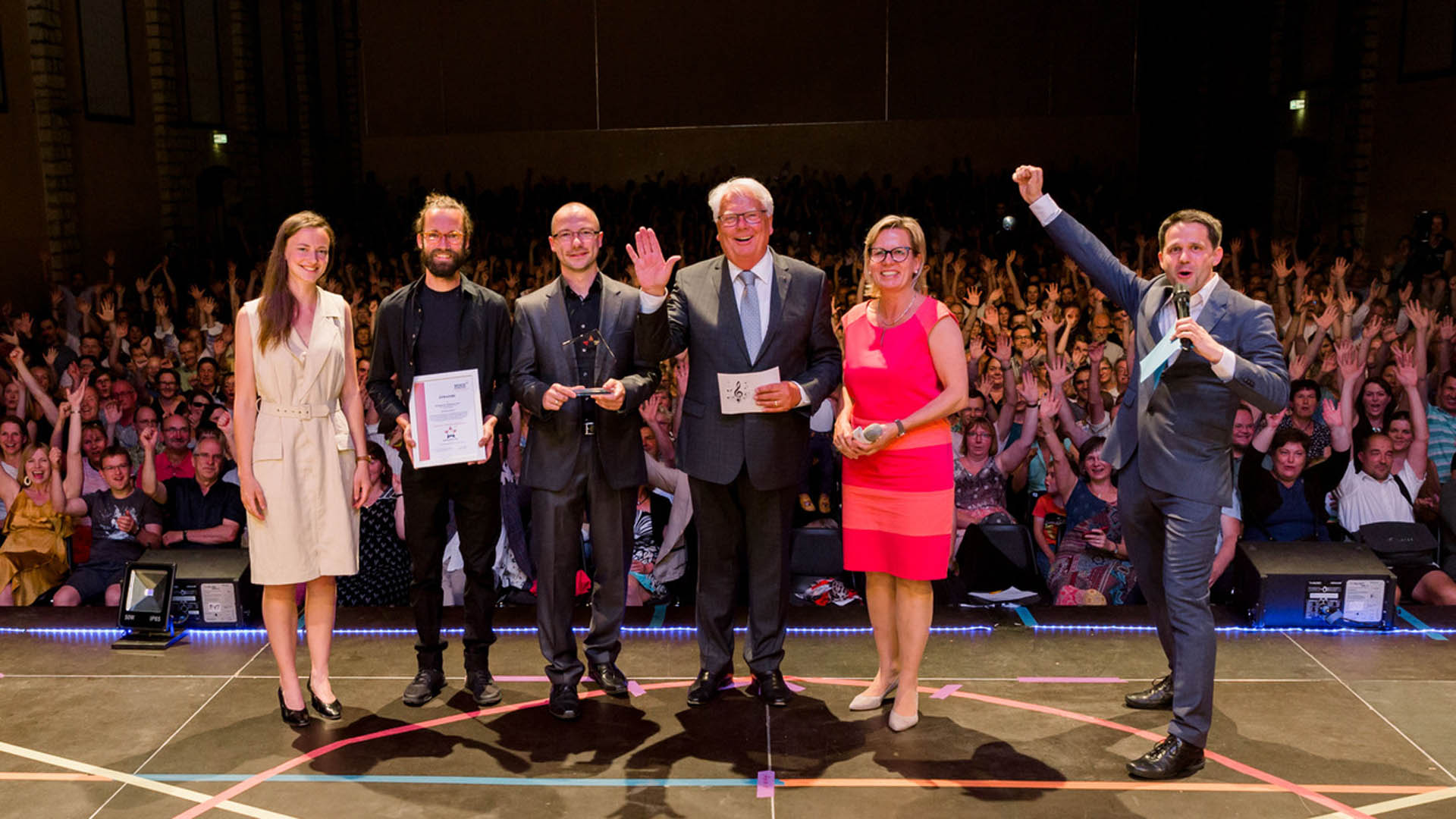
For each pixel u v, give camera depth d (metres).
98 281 11.95
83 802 2.86
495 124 18.41
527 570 4.71
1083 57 17.73
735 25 17.95
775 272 3.24
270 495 3.15
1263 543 4.17
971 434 5.11
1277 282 8.70
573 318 3.30
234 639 4.03
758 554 3.35
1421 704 3.34
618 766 3.03
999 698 3.45
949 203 15.76
